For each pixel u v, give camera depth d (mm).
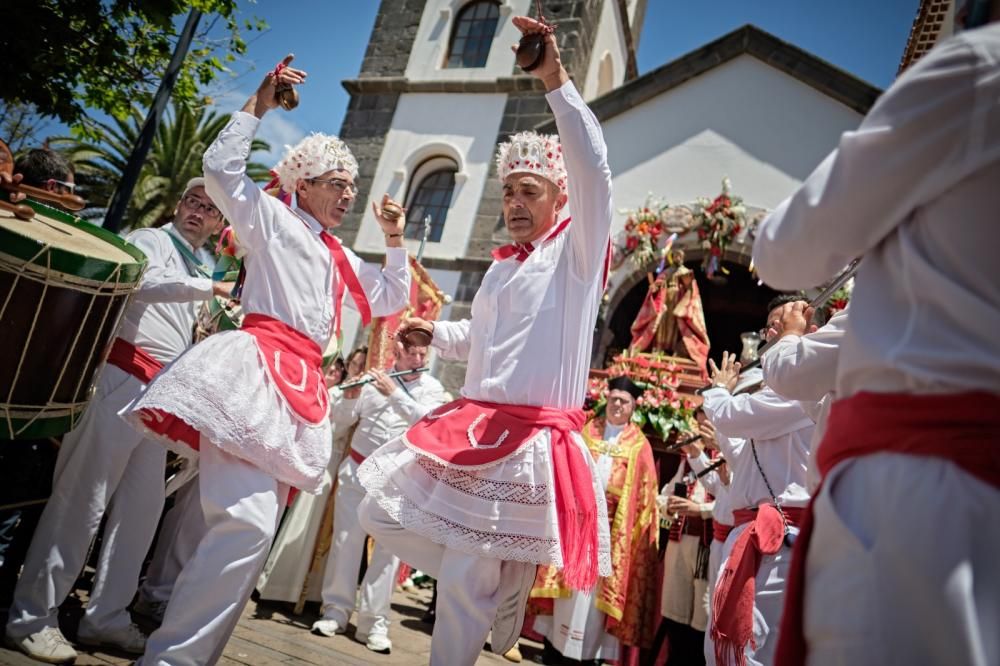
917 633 1022
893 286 1199
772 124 10188
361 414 4570
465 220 11430
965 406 1054
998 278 1080
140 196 19859
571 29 12227
